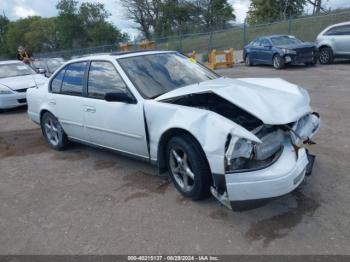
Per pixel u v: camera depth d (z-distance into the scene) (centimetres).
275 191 310
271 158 328
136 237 335
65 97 543
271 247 303
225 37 2694
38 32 8062
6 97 989
